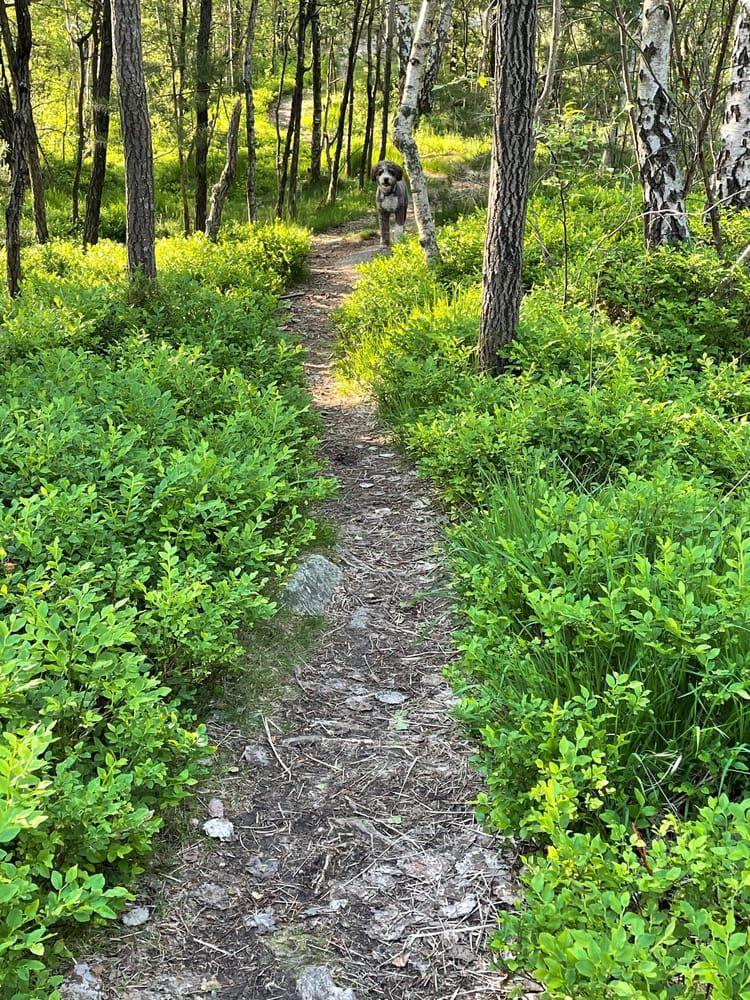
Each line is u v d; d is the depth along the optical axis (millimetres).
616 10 8758
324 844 3027
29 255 12469
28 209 18375
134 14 8414
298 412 5766
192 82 15055
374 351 8492
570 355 6668
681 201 9234
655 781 2953
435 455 5828
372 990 2490
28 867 2182
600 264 8039
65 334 7172
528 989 2463
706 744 2973
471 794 3254
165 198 20875
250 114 15836
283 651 4082
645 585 3348
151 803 3020
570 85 17750
